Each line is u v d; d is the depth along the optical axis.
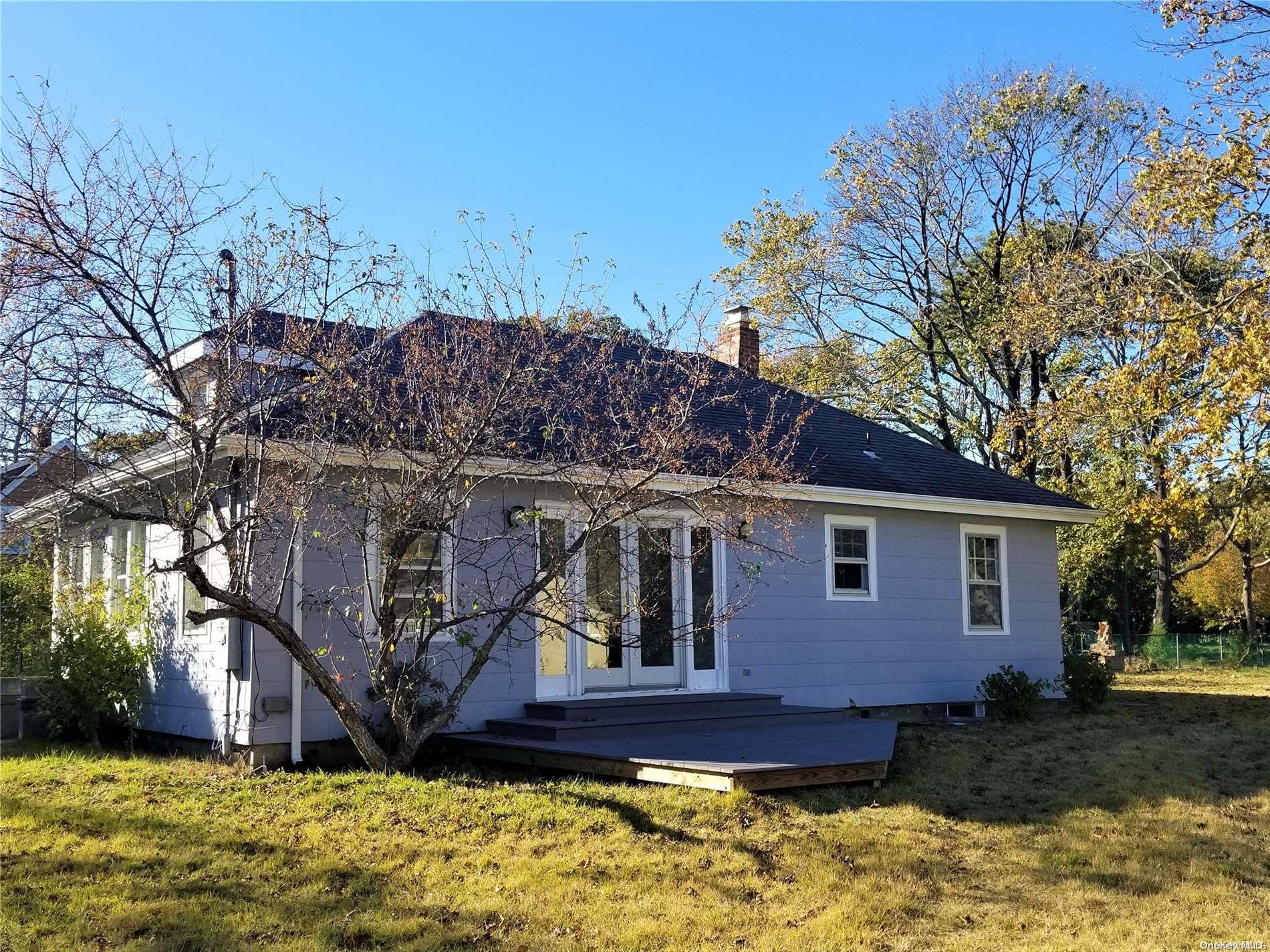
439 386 9.26
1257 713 16.23
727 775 8.66
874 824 8.31
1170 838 8.27
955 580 16.34
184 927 6.08
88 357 8.32
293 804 8.46
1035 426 25.30
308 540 10.21
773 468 10.45
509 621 9.88
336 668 10.48
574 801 8.62
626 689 12.83
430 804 8.49
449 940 6.03
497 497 11.77
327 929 6.10
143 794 8.80
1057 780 10.01
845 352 31.77
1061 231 30.03
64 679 11.93
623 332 10.63
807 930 6.28
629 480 9.95
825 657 14.65
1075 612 40.53
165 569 8.23
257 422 9.20
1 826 7.78
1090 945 6.20
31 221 8.05
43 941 5.82
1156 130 18.12
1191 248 19.80
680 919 6.38
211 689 10.80
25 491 11.98
